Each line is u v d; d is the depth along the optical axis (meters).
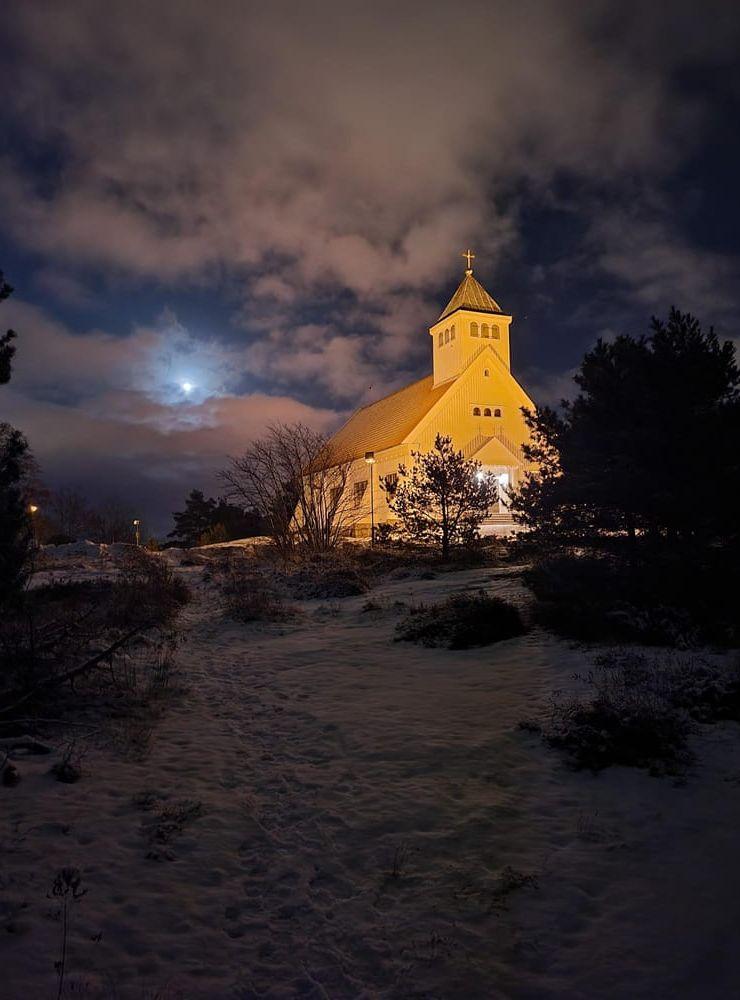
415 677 10.45
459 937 4.39
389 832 5.73
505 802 6.21
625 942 4.31
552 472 15.59
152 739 7.86
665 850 5.34
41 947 4.11
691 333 12.74
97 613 13.66
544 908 4.67
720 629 11.10
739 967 4.05
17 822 5.54
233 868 5.20
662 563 12.31
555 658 10.84
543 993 3.91
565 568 13.37
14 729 7.68
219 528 46.94
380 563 23.73
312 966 4.13
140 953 4.16
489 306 37.72
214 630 14.73
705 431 11.80
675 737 7.15
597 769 6.77
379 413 44.59
